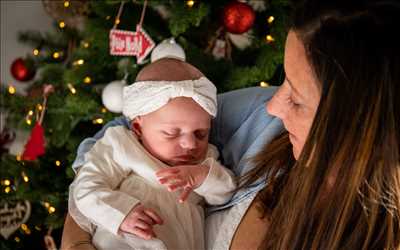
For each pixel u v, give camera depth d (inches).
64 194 83.0
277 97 35.3
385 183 32.4
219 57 77.1
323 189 33.9
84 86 79.7
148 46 67.1
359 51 29.7
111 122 51.9
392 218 33.5
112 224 42.0
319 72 31.4
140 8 76.9
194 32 76.1
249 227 41.7
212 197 44.9
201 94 45.8
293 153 39.0
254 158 43.9
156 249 41.7
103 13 76.3
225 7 68.6
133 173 47.2
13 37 102.3
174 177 42.3
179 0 71.7
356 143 31.2
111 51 68.5
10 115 88.0
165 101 45.3
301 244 36.2
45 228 90.8
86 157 46.8
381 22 29.2
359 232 34.6
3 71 103.1
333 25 30.3
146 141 47.3
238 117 48.7
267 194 42.4
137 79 48.6
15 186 85.1
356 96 30.4
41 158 86.4
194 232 44.6
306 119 34.1
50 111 80.3
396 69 29.5
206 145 47.8
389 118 30.2
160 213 44.6
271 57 71.7
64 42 89.8
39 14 103.7
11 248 88.1
